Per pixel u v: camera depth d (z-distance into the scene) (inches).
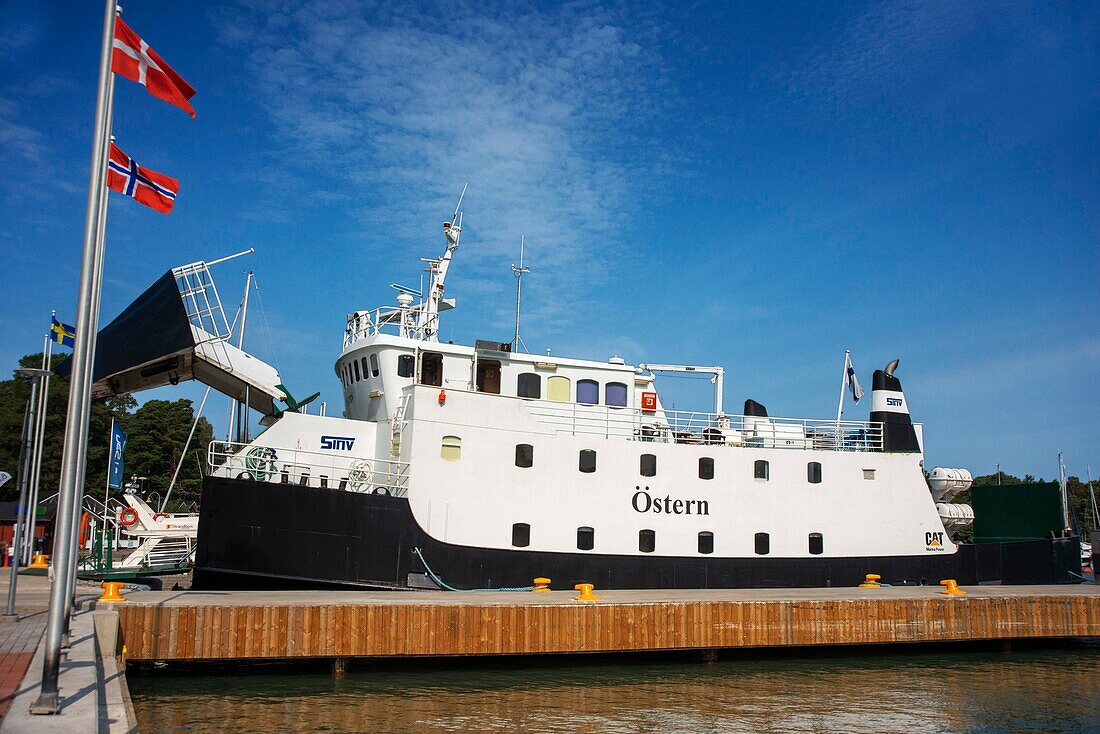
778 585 1103.6
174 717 641.6
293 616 756.0
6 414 2192.4
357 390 1112.2
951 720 719.7
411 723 646.5
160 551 1146.7
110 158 639.1
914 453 1221.7
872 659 967.6
